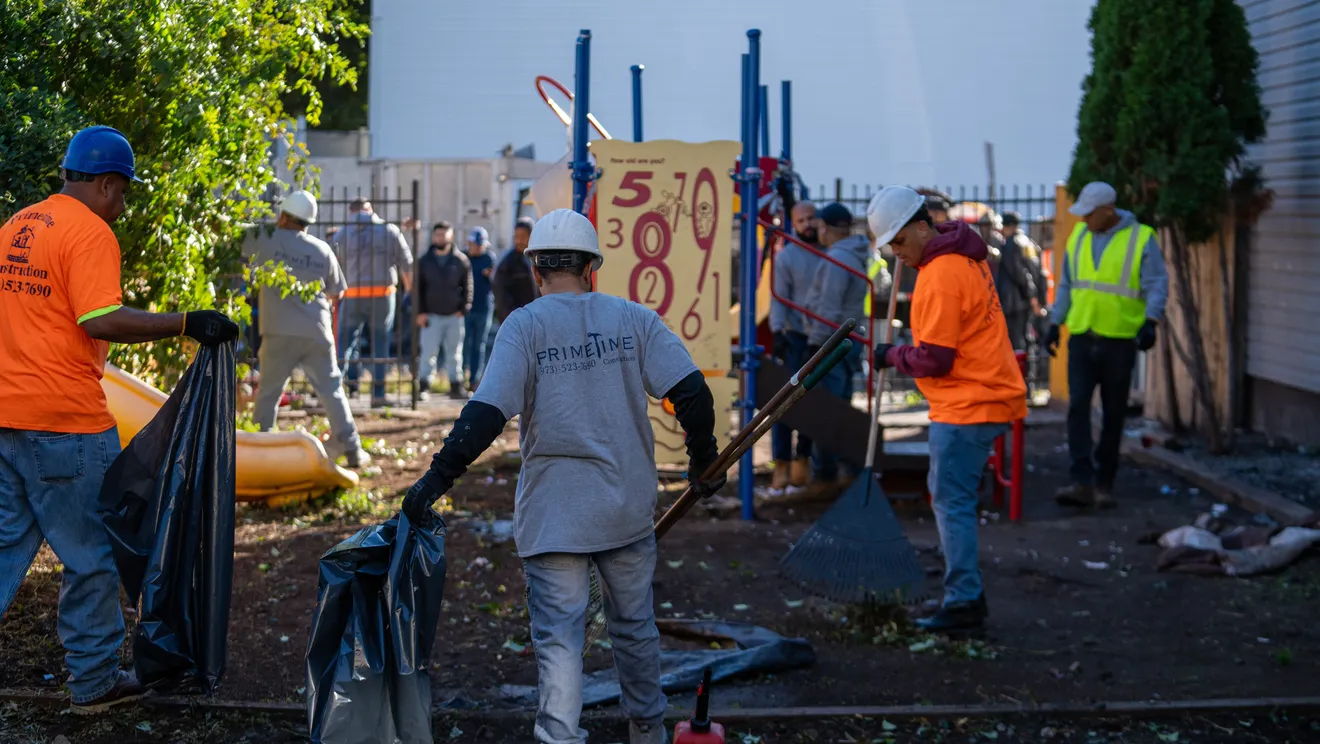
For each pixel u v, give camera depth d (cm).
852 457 838
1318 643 567
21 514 427
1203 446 994
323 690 360
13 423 414
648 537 379
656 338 376
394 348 1534
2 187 522
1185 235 945
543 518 365
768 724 462
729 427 819
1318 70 911
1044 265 1449
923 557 725
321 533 720
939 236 564
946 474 569
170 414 437
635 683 388
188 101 618
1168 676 523
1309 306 924
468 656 536
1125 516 822
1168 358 1022
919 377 563
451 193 1731
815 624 587
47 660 493
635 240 806
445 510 803
